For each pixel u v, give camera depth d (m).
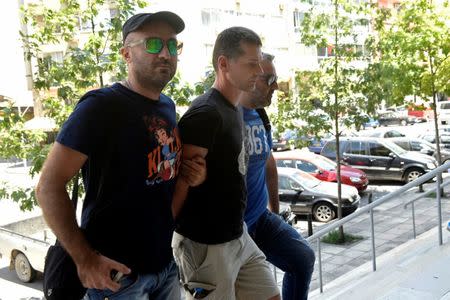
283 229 2.90
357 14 12.24
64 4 7.96
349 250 10.59
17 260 10.38
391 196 5.54
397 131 24.22
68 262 1.80
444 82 14.73
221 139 2.20
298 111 12.17
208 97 2.22
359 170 17.27
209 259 2.30
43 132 7.95
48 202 1.68
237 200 2.31
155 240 1.95
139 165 1.85
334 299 4.76
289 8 35.50
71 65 7.45
